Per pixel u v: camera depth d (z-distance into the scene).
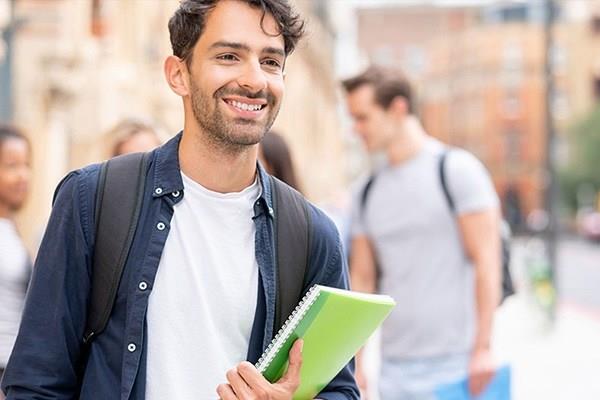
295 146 44.59
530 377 14.98
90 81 15.94
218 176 2.90
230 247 2.89
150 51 19.27
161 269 2.84
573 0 105.88
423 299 5.24
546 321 21.17
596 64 105.06
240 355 2.88
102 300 2.83
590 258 57.56
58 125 15.40
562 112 106.12
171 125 20.11
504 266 5.45
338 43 68.00
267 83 2.84
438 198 5.22
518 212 108.31
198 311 2.83
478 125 111.50
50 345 2.83
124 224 2.84
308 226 3.00
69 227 2.85
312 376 2.84
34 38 14.44
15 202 5.35
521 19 109.25
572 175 90.56
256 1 2.84
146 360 2.80
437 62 117.31
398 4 116.44
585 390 13.76
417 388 5.23
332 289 2.69
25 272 5.10
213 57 2.83
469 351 5.23
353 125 5.48
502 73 109.56
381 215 5.33
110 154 5.52
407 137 5.32
